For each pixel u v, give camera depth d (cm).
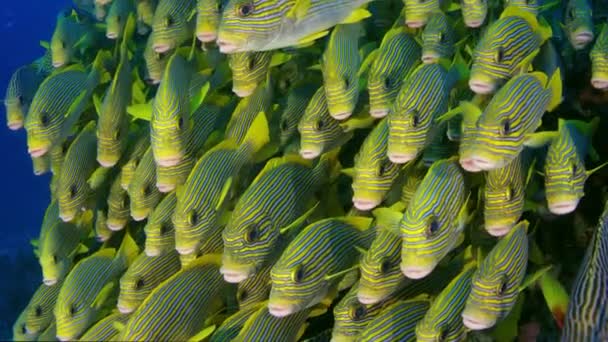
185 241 282
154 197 304
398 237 268
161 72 331
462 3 292
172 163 287
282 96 318
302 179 285
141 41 362
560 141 265
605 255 254
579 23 291
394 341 265
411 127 272
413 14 299
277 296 268
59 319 290
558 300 262
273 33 269
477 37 302
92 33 367
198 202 282
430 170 263
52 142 312
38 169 339
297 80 317
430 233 260
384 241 268
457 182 264
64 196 315
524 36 275
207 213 283
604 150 294
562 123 266
